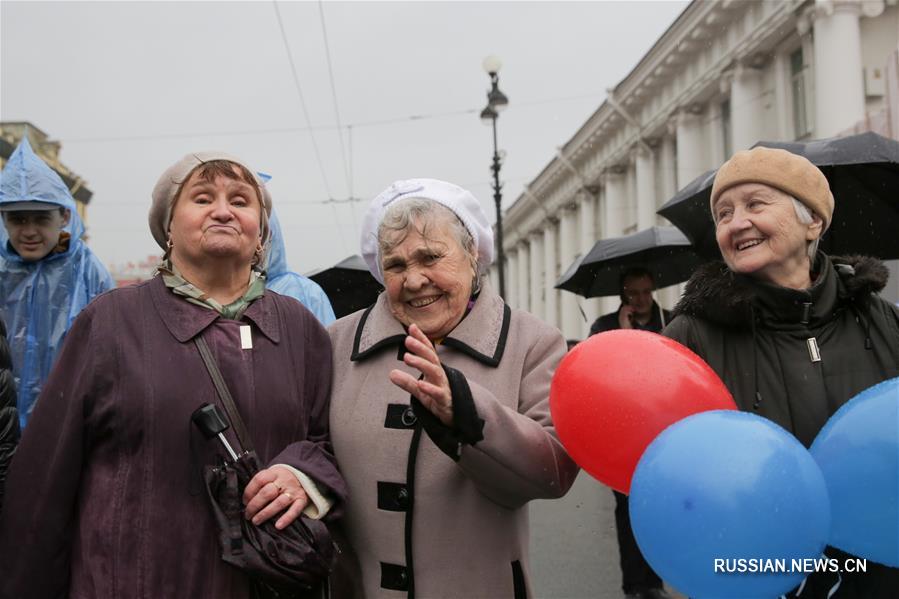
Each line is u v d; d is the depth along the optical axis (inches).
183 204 73.8
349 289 223.0
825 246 141.9
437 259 72.7
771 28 557.0
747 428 54.1
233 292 76.3
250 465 66.3
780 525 50.8
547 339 78.0
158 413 66.6
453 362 74.4
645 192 819.4
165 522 65.1
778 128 578.2
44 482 66.5
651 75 746.8
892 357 72.2
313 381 77.9
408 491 70.7
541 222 1282.0
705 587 53.3
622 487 65.2
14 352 117.3
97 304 71.2
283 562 63.4
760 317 75.5
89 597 63.9
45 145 1168.2
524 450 65.8
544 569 189.6
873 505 55.3
